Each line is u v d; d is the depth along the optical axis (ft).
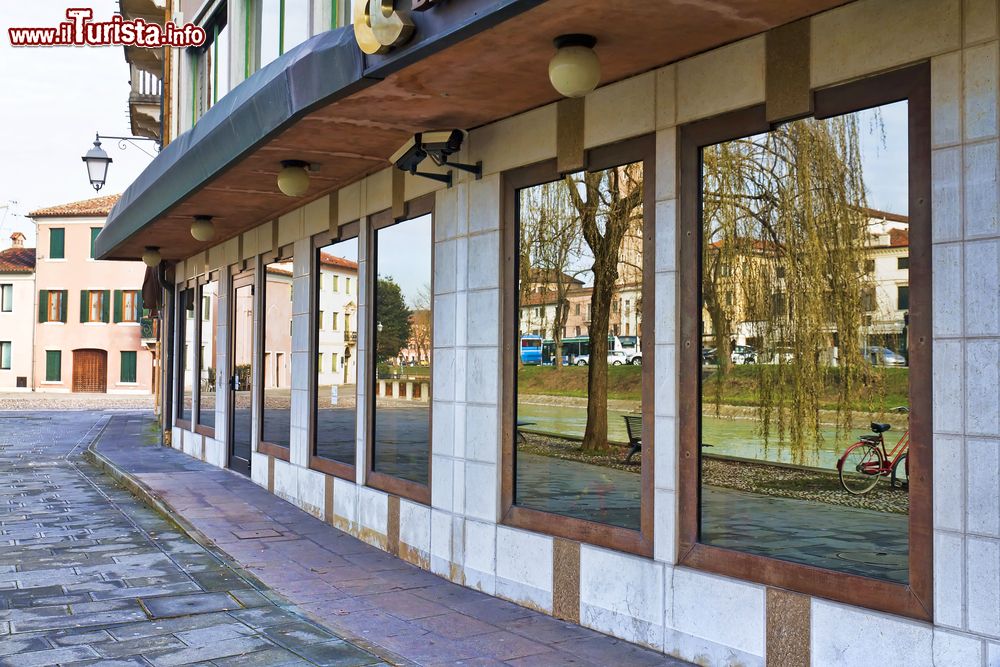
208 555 24.54
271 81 20.51
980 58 12.07
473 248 21.71
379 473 26.35
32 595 20.12
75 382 155.63
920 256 12.88
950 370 12.34
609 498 17.90
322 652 16.29
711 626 15.40
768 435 15.10
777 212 15.10
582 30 14.97
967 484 12.07
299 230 32.94
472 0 14.40
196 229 35.32
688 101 16.25
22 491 37.52
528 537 19.57
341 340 29.35
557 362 19.36
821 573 13.87
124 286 154.71
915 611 12.66
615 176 18.04
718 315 15.99
